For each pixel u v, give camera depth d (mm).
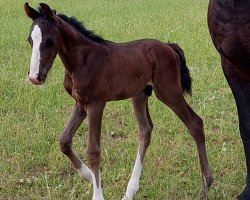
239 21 3516
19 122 5660
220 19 3604
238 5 3504
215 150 5004
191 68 7598
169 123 5621
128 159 4793
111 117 5902
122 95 4164
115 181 4473
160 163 4734
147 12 13453
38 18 3787
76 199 4195
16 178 4547
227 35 3598
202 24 11375
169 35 9938
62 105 6219
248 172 3980
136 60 4188
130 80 4156
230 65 3840
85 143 5250
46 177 4426
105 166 4695
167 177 4488
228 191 4281
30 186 4453
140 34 10070
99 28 10656
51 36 3750
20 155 4875
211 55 8336
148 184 4418
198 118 4391
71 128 4082
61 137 4062
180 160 4801
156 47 4340
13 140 5191
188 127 4383
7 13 12828
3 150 4996
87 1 15297
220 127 5539
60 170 4703
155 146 5008
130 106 6117
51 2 14680
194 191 4312
